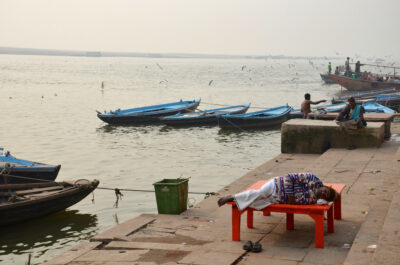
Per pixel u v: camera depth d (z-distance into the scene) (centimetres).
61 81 9162
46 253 1115
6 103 4859
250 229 799
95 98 5638
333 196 708
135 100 5459
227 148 2483
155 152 2389
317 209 685
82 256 718
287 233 770
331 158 1358
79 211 1436
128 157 2270
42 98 5475
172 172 1947
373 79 5669
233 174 1898
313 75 13188
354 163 1280
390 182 1002
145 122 3425
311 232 770
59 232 1257
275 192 716
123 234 812
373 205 841
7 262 1059
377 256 547
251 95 6147
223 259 654
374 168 1212
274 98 5697
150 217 920
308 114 2078
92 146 2562
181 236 790
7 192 1374
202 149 2464
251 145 2566
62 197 1331
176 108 3653
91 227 1296
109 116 3312
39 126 3278
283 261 641
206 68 19812
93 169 2022
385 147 1488
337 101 3788
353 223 804
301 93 6444
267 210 727
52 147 2528
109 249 746
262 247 706
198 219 897
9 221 1280
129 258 691
